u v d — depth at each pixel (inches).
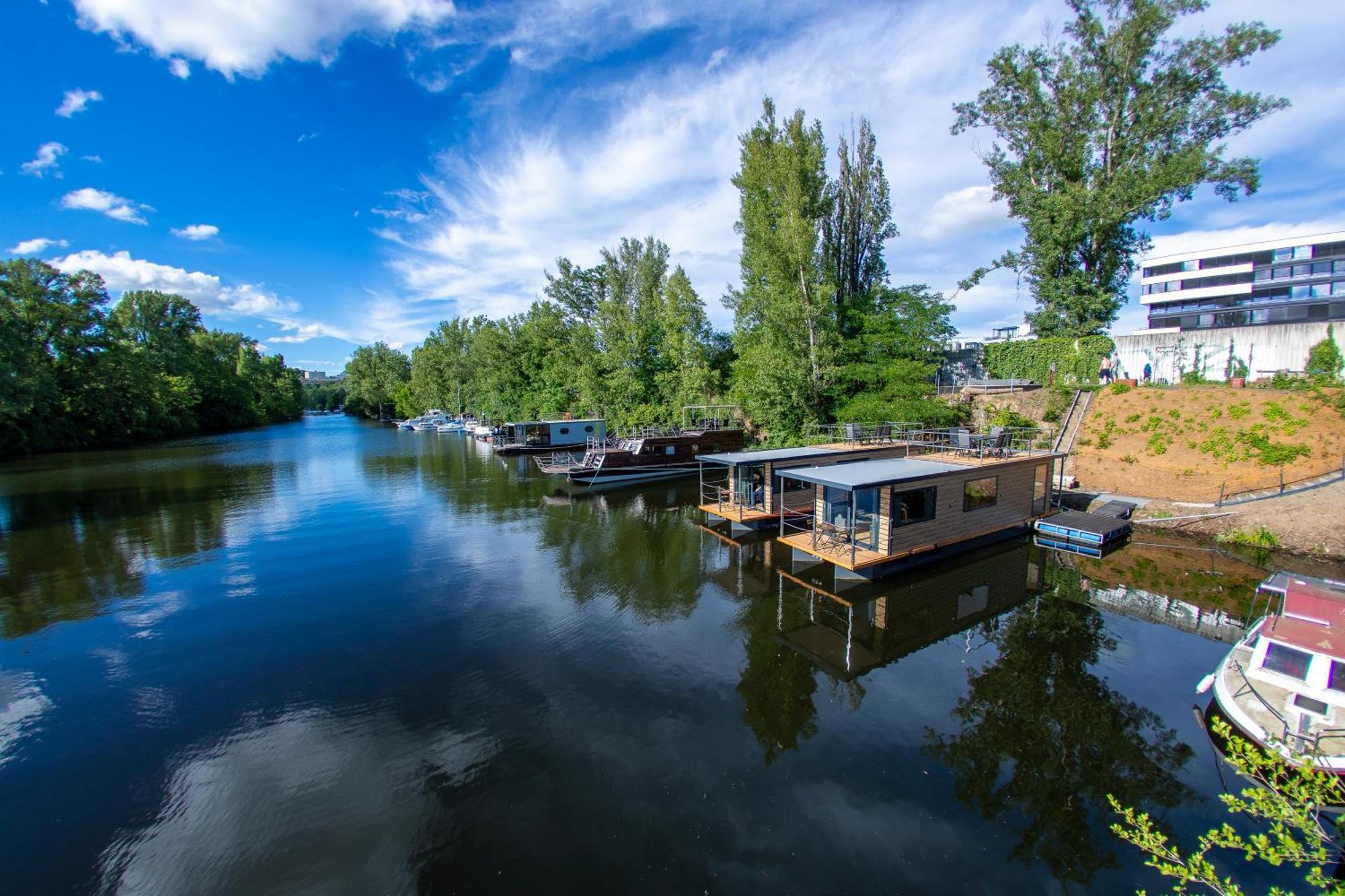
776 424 1295.5
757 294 1424.7
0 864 290.8
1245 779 331.0
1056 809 316.8
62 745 388.8
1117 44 1053.2
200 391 3275.1
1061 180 1137.4
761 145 1389.0
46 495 1277.1
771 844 295.7
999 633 531.5
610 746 378.3
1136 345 1146.0
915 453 971.3
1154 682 439.5
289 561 782.5
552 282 2310.5
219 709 428.8
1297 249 2279.8
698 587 668.1
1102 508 860.0
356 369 4857.3
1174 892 262.5
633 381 1929.1
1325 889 179.3
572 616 592.4
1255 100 986.7
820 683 455.5
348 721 411.2
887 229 1424.7
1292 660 358.0
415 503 1163.9
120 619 595.8
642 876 276.4
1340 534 668.7
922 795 330.3
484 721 408.2
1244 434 851.4
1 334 1983.3
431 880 276.2
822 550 676.7
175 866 287.4
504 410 2706.7
